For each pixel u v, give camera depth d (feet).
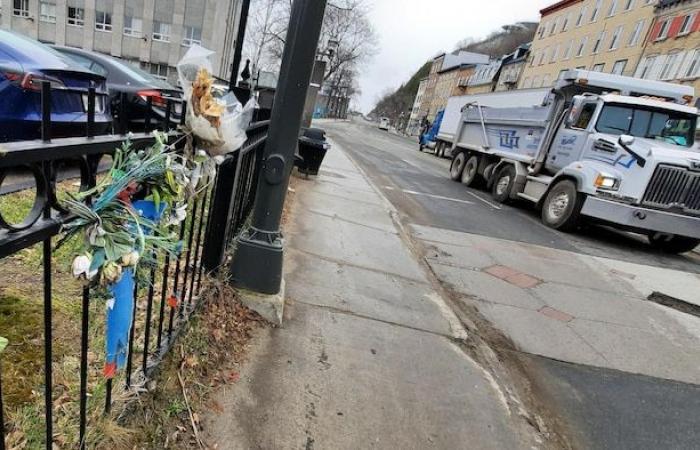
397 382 9.12
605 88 31.99
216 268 10.19
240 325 9.57
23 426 5.19
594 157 28.71
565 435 8.77
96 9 109.19
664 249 29.58
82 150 3.72
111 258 4.11
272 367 8.61
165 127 5.41
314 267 14.26
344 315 11.52
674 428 9.61
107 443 5.54
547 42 153.99
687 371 12.24
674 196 25.58
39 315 7.13
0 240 3.02
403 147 108.68
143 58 113.19
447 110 87.15
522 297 15.85
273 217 10.26
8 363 6.00
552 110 33.68
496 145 42.65
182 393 6.98
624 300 17.21
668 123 29.27
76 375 6.17
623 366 11.95
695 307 17.76
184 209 5.54
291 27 9.40
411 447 7.43
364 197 28.45
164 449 6.04
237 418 7.06
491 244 22.71
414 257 18.17
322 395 8.17
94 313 7.38
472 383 9.72
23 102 11.68
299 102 9.66
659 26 104.47
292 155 10.03
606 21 123.03
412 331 11.52
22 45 12.76
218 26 113.60
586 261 22.29
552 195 30.60
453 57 269.03
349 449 7.07
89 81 13.85
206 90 5.45
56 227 3.66
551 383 10.55
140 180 4.52
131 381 6.31
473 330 12.55
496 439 8.12
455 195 39.01
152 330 7.63
